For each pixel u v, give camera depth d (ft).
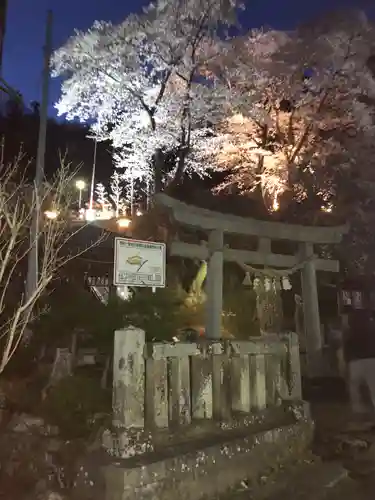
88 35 63.72
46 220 28.32
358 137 70.74
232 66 68.90
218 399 18.79
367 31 67.10
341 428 25.32
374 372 28.53
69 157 121.29
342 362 33.73
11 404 18.61
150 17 64.80
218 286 30.60
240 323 37.50
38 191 27.32
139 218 53.83
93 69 65.26
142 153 71.10
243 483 17.48
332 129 73.15
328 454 21.74
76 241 46.55
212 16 64.90
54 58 64.34
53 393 18.25
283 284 33.68
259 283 32.58
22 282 32.04
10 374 20.86
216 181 79.87
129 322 22.49
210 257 31.14
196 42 65.98
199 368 18.62
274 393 22.08
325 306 54.24
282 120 72.95
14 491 14.66
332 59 67.97
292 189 65.36
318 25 68.64
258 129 72.74
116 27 64.44
